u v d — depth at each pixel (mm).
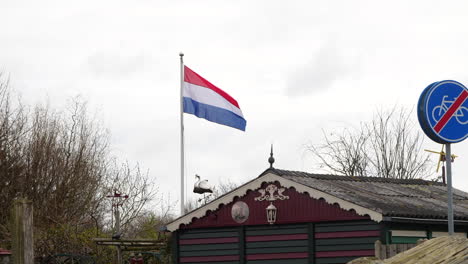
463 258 6961
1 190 30406
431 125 11773
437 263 7004
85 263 27359
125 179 34906
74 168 32344
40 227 30125
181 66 25094
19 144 31641
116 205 31000
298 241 19031
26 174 31062
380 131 44281
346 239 18234
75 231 29203
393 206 18547
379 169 43781
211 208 20469
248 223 19844
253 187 19844
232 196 20172
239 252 19969
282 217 19266
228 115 25266
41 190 31281
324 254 18562
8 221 29906
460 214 19641
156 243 27000
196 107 25031
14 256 13836
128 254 28531
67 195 31859
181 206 24484
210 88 25297
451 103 12023
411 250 7578
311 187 18781
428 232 18938
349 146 43844
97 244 26500
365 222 17969
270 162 19922
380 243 16969
